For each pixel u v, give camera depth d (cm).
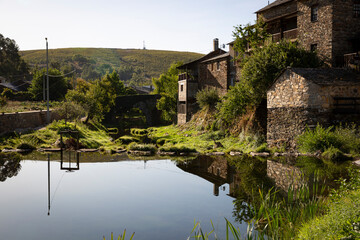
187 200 1002
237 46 2744
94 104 3953
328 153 1577
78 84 6438
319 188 999
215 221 800
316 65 2173
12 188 1184
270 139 2034
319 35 2464
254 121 2283
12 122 2666
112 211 902
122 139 2856
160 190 1141
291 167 1418
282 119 1936
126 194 1088
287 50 2186
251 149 2028
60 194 1095
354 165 1373
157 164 1700
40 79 6050
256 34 2645
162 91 6394
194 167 1591
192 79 4212
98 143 2652
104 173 1466
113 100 5250
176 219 824
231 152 1989
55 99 6181
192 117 3697
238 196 1012
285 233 646
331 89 1769
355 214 514
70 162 1783
